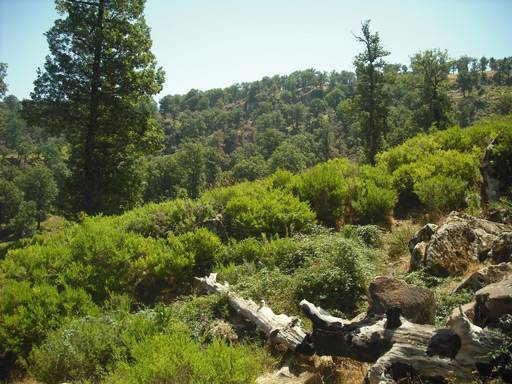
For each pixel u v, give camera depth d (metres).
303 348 4.57
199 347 5.01
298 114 161.00
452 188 8.89
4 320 6.57
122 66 19.06
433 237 6.37
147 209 11.18
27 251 8.84
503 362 3.05
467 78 129.75
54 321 6.47
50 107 18.75
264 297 6.19
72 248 8.73
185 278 8.20
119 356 5.01
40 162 86.69
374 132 37.31
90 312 6.65
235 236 9.60
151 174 64.81
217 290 6.64
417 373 3.39
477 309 3.83
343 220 9.90
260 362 4.76
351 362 4.41
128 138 20.80
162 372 4.05
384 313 4.24
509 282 3.86
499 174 7.87
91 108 19.17
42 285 7.28
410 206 10.53
